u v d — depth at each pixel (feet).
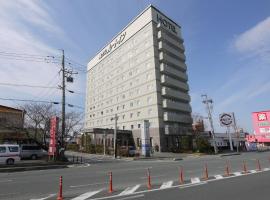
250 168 64.69
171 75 194.80
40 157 113.39
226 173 54.08
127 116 207.41
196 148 167.53
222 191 33.17
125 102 212.84
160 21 199.82
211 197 29.48
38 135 122.01
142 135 135.54
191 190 34.22
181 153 157.28
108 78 246.68
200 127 186.09
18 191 35.37
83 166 79.10
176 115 182.80
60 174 56.29
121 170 64.03
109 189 36.55
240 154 154.40
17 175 55.16
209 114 169.58
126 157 127.34
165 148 172.35
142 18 204.03
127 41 220.64
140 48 202.28
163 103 179.73
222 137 216.95
